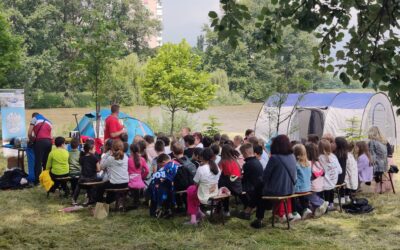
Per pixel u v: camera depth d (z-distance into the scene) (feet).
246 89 206.39
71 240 22.90
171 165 26.45
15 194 33.14
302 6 15.69
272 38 16.72
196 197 25.08
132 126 45.37
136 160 28.14
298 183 25.52
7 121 42.06
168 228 24.80
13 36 74.95
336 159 27.96
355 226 25.58
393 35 14.64
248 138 31.35
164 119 73.61
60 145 31.55
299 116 52.42
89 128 45.29
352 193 31.01
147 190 27.63
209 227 24.90
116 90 49.98
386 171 33.47
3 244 22.26
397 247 21.94
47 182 31.12
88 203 29.53
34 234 23.90
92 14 45.32
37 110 165.68
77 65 44.62
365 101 49.26
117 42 46.11
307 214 26.76
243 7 16.12
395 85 13.67
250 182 25.67
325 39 16.42
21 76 102.06
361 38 15.34
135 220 26.32
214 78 194.08
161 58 69.97
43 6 178.60
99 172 30.32
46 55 172.96
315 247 21.90
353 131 45.50
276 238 23.21
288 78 48.65
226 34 16.34
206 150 24.62
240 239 22.86
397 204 30.50
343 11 15.56
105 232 24.14
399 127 69.72
